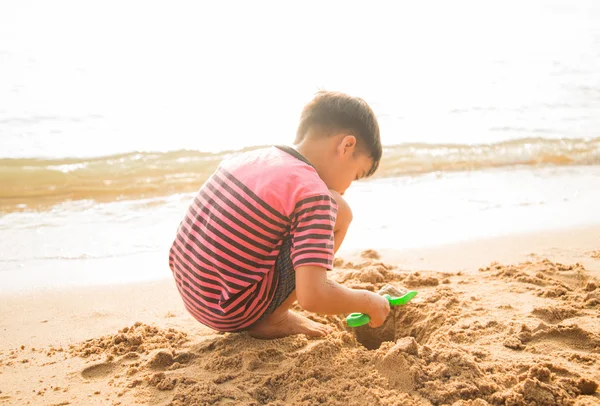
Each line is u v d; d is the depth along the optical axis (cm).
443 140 586
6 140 545
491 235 391
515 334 239
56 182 483
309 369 216
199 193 226
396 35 1180
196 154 538
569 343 234
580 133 607
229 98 732
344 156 218
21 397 209
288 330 244
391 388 206
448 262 345
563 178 523
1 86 719
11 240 388
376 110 691
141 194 481
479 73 875
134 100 702
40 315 284
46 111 639
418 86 805
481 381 205
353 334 254
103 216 438
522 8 1491
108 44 974
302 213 202
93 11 1197
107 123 612
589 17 1369
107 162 511
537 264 324
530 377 205
